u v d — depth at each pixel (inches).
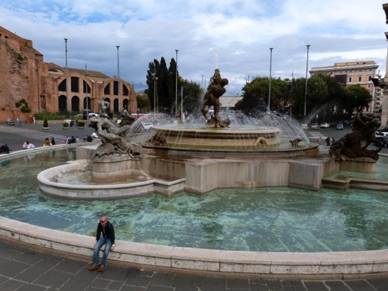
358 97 2645.2
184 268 201.6
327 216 320.8
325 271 195.9
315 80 2097.7
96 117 443.2
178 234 272.1
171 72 2559.1
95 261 204.1
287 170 426.0
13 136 1366.9
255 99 2450.8
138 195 374.9
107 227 207.8
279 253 206.4
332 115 2591.0
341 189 410.3
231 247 248.8
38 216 309.4
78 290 183.2
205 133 505.0
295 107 2175.2
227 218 311.6
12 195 375.2
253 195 389.1
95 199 358.0
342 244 257.8
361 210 339.9
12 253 223.8
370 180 418.9
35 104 2901.1
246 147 499.2
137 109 4121.6
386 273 199.9
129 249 209.8
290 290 185.0
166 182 382.0
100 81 3727.9
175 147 473.4
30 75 2844.5
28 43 3282.5
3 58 2445.9
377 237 272.8
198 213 324.5
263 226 292.4
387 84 1707.7
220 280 194.1
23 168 533.3
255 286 188.5
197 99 3011.8
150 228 283.9
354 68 4284.0
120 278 195.6
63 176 451.8
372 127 481.7
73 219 302.5
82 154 531.5
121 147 445.7
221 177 415.2
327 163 450.0
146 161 447.2
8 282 189.6
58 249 223.6
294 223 301.1
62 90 3316.9
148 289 184.9
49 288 184.5
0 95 2436.0
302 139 655.8
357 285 190.5
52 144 901.2
